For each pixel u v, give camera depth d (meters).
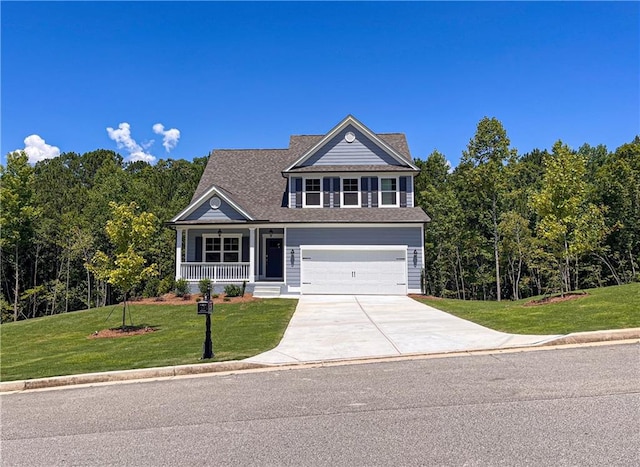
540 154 50.44
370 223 22.72
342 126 25.33
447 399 6.14
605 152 46.84
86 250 40.22
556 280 35.22
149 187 49.03
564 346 8.99
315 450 4.70
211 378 8.20
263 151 29.84
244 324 14.53
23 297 37.78
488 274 38.94
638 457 4.21
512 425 5.09
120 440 5.30
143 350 11.13
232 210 23.19
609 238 35.56
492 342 9.77
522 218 35.84
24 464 4.76
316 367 8.55
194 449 4.91
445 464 4.22
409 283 22.72
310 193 25.03
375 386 7.00
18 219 36.97
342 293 22.80
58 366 9.73
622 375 6.76
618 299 13.43
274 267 24.75
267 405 6.32
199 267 22.83
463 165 37.25
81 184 56.72
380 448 4.66
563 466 4.09
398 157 25.00
